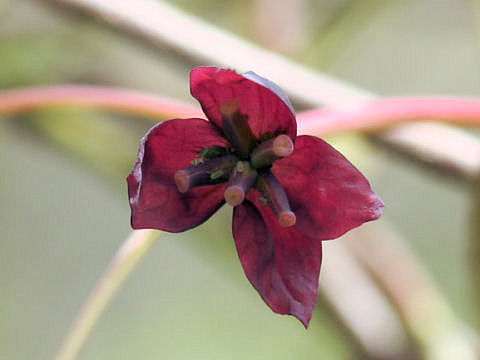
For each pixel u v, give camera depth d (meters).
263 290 0.19
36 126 0.29
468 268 0.26
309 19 0.31
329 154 0.19
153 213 0.19
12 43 0.29
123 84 0.30
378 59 0.42
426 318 0.28
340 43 0.30
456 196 0.44
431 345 0.28
